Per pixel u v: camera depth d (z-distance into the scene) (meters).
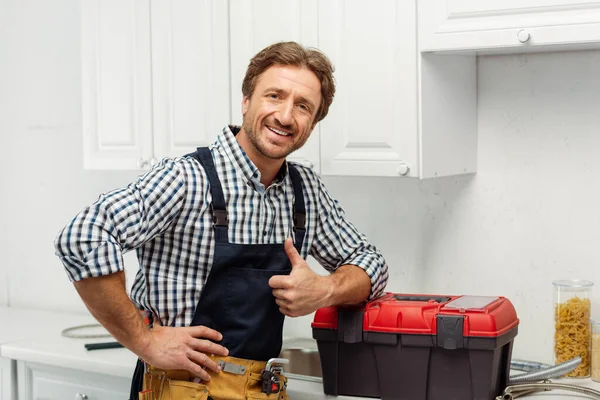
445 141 2.30
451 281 2.55
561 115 2.35
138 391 1.97
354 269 2.06
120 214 1.71
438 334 1.93
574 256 2.36
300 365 2.57
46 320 3.21
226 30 2.49
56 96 3.34
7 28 3.46
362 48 2.25
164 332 1.80
